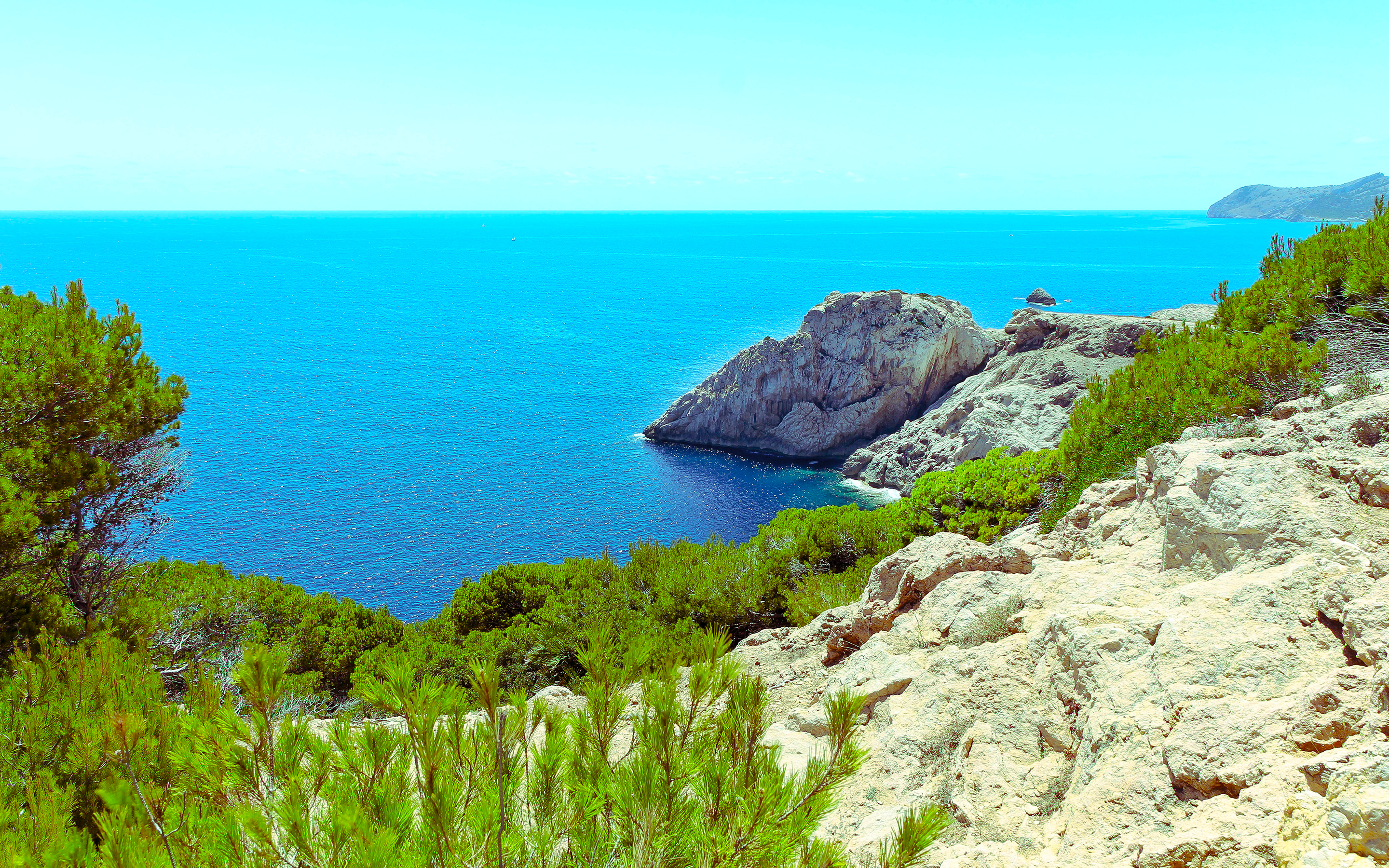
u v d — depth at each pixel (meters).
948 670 7.59
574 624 19.12
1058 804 5.46
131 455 16.20
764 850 3.62
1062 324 85.31
